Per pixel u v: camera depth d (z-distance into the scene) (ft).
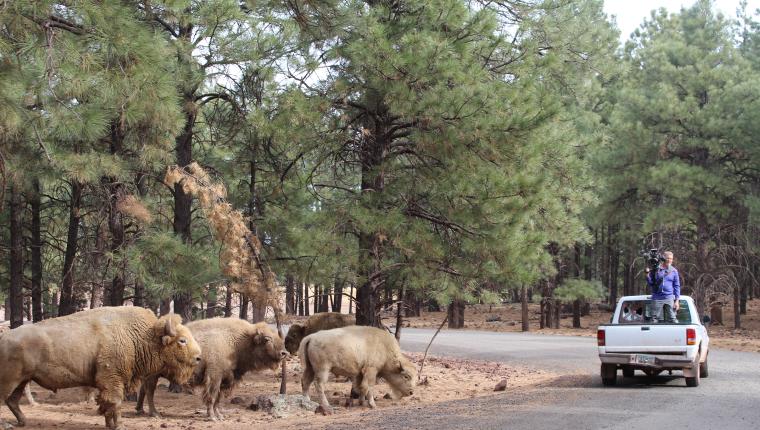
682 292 117.91
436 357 81.82
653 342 45.60
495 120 46.34
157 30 45.11
